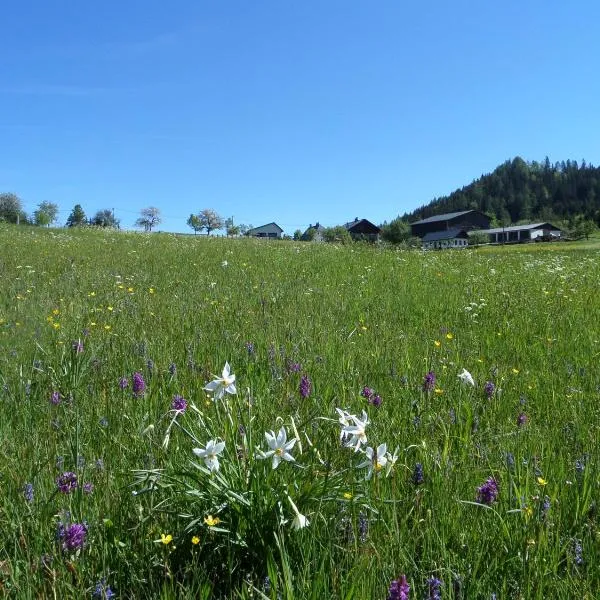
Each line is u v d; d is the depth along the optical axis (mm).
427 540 2721
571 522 3020
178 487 2871
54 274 12156
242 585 2414
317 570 2482
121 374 5047
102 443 3707
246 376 4816
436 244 171375
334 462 3322
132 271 12961
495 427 4285
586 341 7223
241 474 2869
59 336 6309
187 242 23812
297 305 9000
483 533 2795
